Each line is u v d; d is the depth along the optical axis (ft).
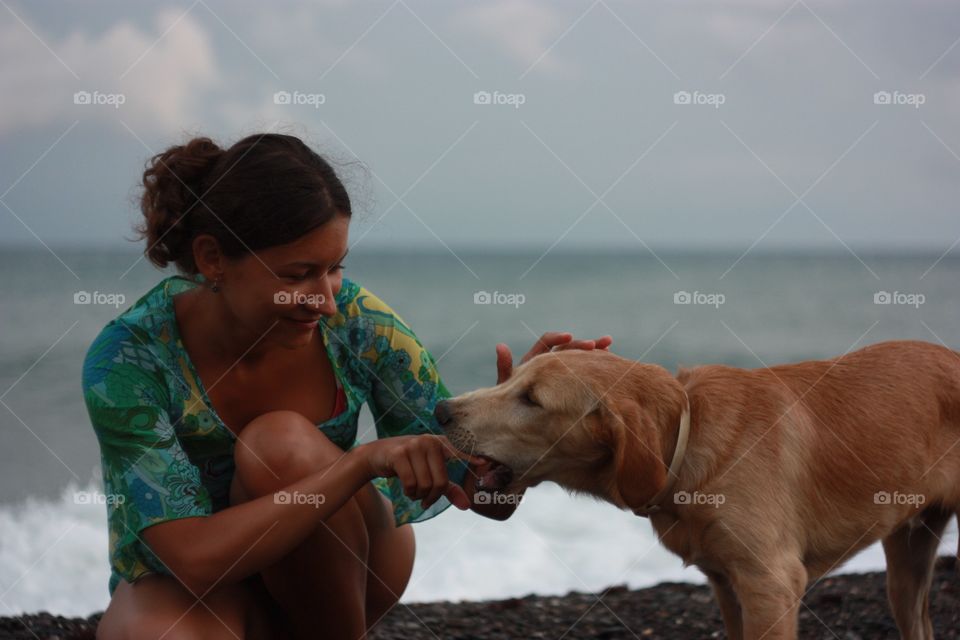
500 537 17.61
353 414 8.36
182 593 7.38
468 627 11.77
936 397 10.52
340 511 7.48
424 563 16.26
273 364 7.98
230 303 7.27
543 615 12.37
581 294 74.02
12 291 59.16
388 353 8.62
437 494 7.28
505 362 10.22
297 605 7.71
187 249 7.35
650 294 74.38
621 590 13.80
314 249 6.95
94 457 25.12
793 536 9.53
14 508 19.97
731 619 9.94
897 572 10.72
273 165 6.89
